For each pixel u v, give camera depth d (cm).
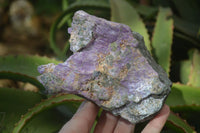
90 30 30
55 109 42
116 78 30
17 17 104
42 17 105
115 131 34
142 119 30
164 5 58
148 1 65
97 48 30
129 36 31
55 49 56
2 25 103
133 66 30
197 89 39
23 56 42
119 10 47
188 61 50
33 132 39
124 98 30
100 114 38
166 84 31
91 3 51
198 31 50
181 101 39
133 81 30
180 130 36
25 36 98
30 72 41
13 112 40
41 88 41
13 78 41
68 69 30
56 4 109
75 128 31
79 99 36
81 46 30
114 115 34
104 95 30
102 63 30
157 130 32
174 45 54
